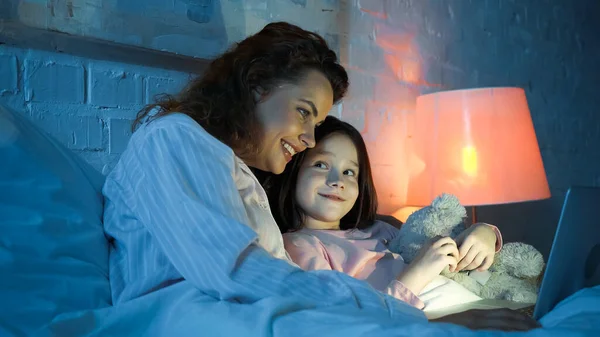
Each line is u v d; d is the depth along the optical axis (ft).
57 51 3.80
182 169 2.76
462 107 5.69
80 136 3.97
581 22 10.10
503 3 8.25
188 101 3.42
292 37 3.58
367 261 4.24
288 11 5.31
